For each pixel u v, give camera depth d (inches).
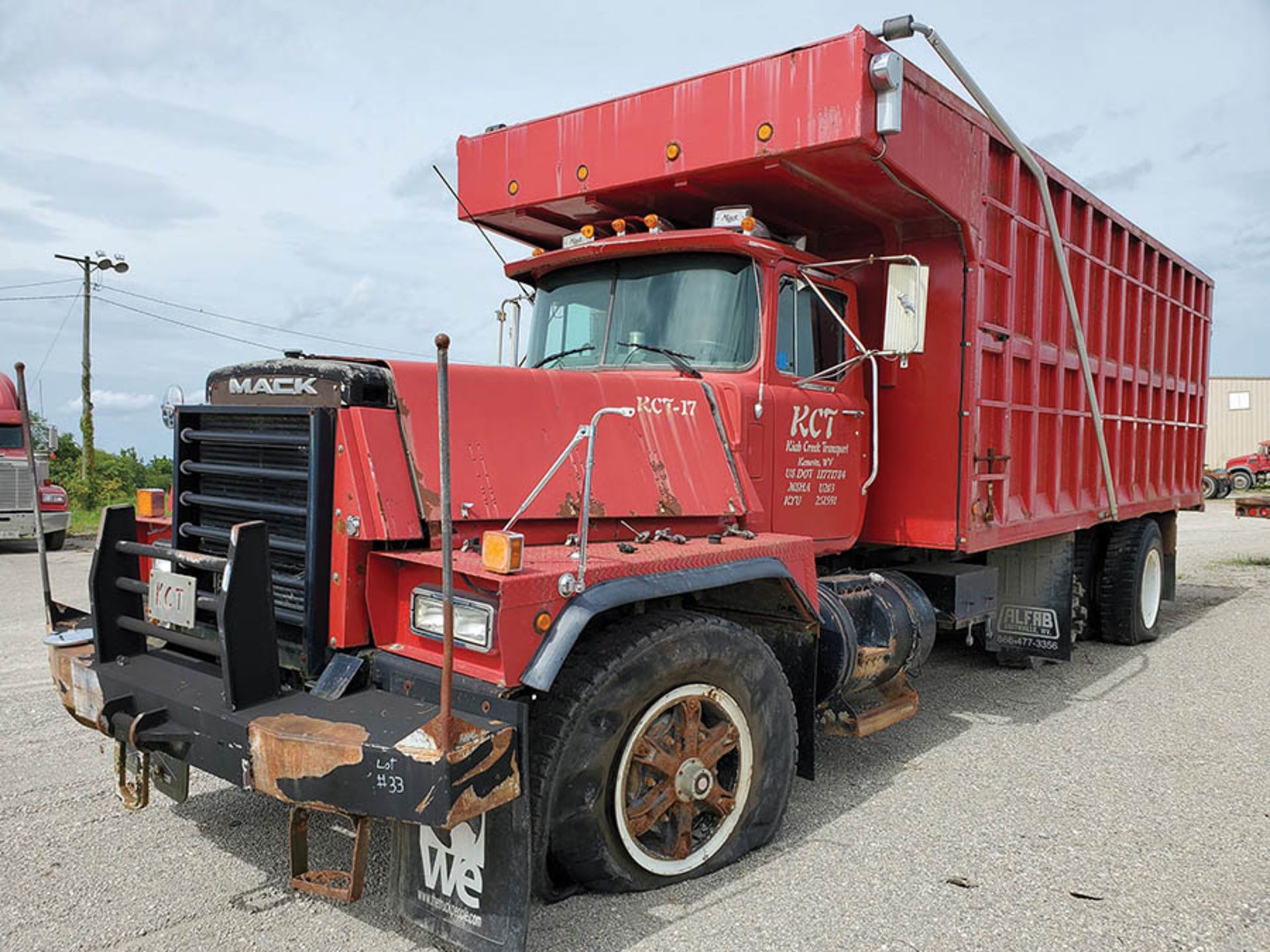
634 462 159.5
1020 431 250.5
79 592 437.1
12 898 140.6
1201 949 130.3
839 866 154.1
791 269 190.9
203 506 157.4
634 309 198.2
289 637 141.6
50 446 691.4
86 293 1128.2
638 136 202.5
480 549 133.2
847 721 191.5
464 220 236.8
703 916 136.3
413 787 108.3
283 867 151.6
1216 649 332.8
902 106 182.7
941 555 262.8
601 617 142.5
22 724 223.1
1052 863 156.5
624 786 135.6
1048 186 260.5
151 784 167.0
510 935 115.6
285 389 142.5
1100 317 301.9
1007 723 237.6
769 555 157.9
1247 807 181.5
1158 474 368.2
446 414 107.0
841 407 207.8
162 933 130.7
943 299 220.5
